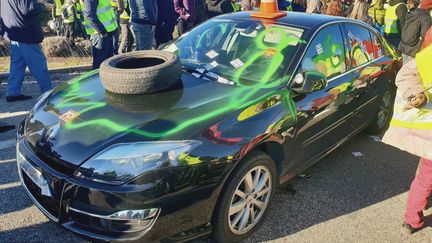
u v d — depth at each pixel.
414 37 5.60
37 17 5.52
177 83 3.23
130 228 2.45
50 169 2.59
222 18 4.14
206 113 2.80
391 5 6.74
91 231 2.49
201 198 2.57
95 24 6.07
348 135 4.18
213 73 3.41
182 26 7.91
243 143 2.72
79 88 3.33
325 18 4.00
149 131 2.61
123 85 2.97
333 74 3.78
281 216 3.35
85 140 2.61
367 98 4.28
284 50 3.49
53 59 8.06
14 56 5.61
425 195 3.07
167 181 2.43
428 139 2.83
